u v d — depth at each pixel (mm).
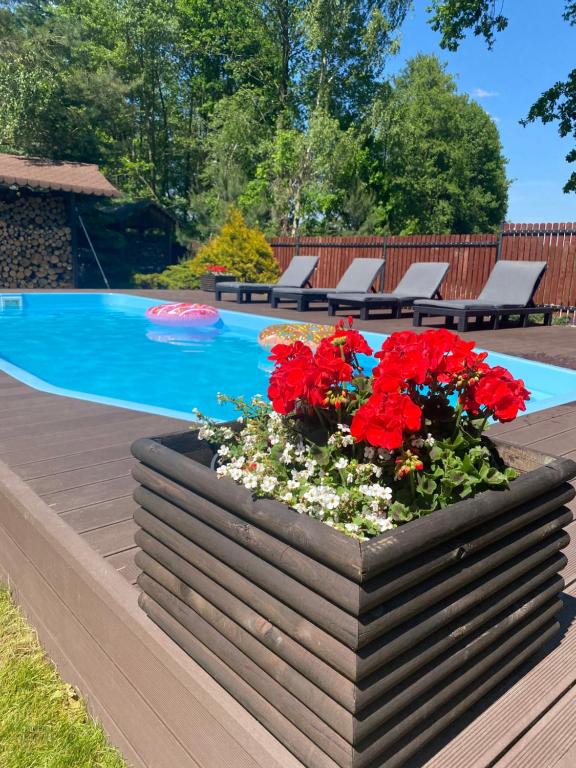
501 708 1230
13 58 15852
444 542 1049
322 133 19938
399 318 9148
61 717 1622
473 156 39031
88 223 16875
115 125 22375
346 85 22797
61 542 1774
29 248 14289
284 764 1011
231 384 5801
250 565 1079
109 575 1599
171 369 6445
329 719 936
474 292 10977
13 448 2908
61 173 14438
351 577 892
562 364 5438
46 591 1882
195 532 1229
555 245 9820
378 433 1110
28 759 1461
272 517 1033
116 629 1496
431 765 1077
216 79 26500
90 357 7035
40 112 16469
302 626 981
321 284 13969
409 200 32562
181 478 1265
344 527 1116
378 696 927
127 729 1488
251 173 22938
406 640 954
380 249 12516
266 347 6684
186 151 25953
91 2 23625
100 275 17203
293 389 1263
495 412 1291
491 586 1133
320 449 1277
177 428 3342
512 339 7246
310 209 22000
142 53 23734
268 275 14328
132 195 24234
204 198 20281
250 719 1120
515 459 1437
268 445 1430
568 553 1968
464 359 1295
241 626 1124
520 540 1203
